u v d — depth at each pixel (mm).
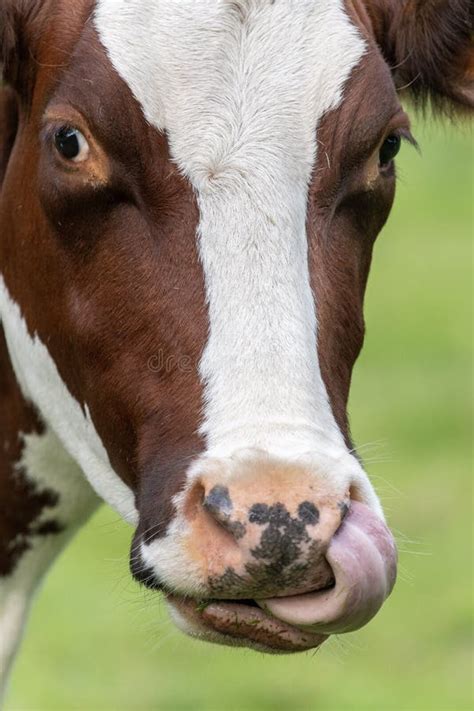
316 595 8078
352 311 9180
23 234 9656
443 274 34750
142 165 8844
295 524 7949
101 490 9711
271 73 8945
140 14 9031
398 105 9477
